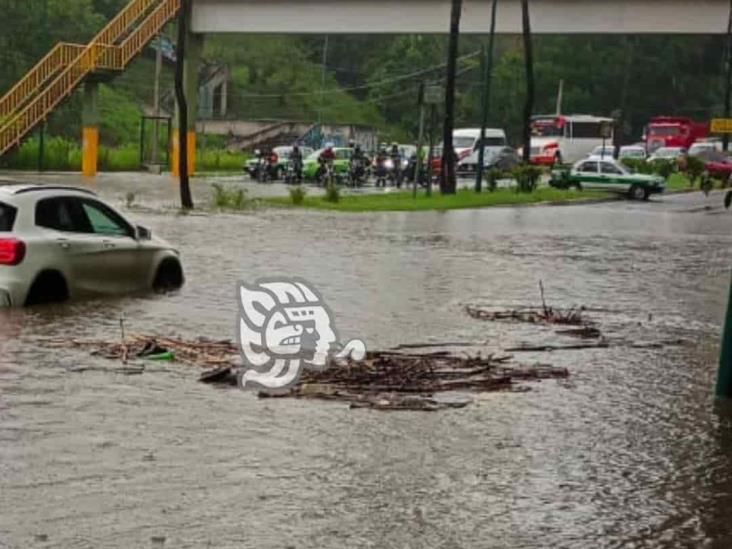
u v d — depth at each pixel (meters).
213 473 11.48
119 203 52.69
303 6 78.31
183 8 52.22
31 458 11.80
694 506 10.92
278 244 36.34
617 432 13.66
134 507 10.38
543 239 42.41
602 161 75.31
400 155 82.00
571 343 19.94
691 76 159.75
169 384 15.45
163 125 113.00
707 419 14.47
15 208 21.78
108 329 19.67
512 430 13.59
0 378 15.51
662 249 39.91
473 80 148.62
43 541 9.45
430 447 12.71
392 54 151.25
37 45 108.06
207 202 55.09
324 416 13.95
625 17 73.75
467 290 26.91
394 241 39.09
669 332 21.64
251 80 143.25
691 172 83.81
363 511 10.47
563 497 11.08
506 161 96.56
